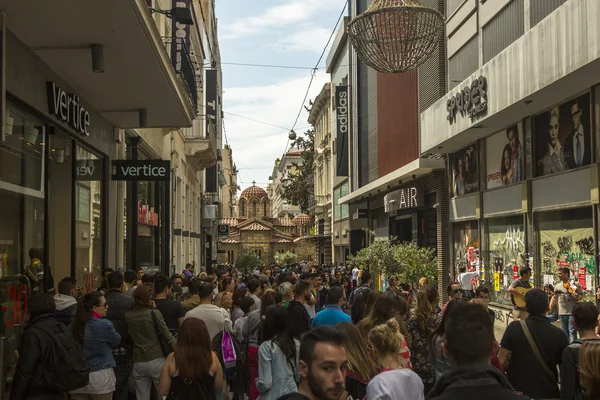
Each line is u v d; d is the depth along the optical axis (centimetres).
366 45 1080
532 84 1414
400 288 1377
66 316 827
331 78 5066
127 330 805
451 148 2205
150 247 2097
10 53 888
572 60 1224
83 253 1293
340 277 2094
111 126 1512
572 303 1279
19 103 934
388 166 3030
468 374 285
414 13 1038
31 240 980
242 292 1114
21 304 918
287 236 10250
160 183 2298
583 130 1416
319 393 326
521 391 602
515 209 1784
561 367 561
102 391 725
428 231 2762
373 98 3388
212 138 3209
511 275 1839
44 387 612
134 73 1106
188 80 1620
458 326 294
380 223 3672
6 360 830
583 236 1453
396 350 484
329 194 5422
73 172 1206
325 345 327
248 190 11450
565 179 1500
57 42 938
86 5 800
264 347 612
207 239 5231
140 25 873
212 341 838
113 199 1537
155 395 802
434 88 2322
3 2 789
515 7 1692
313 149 6412
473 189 2120
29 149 977
